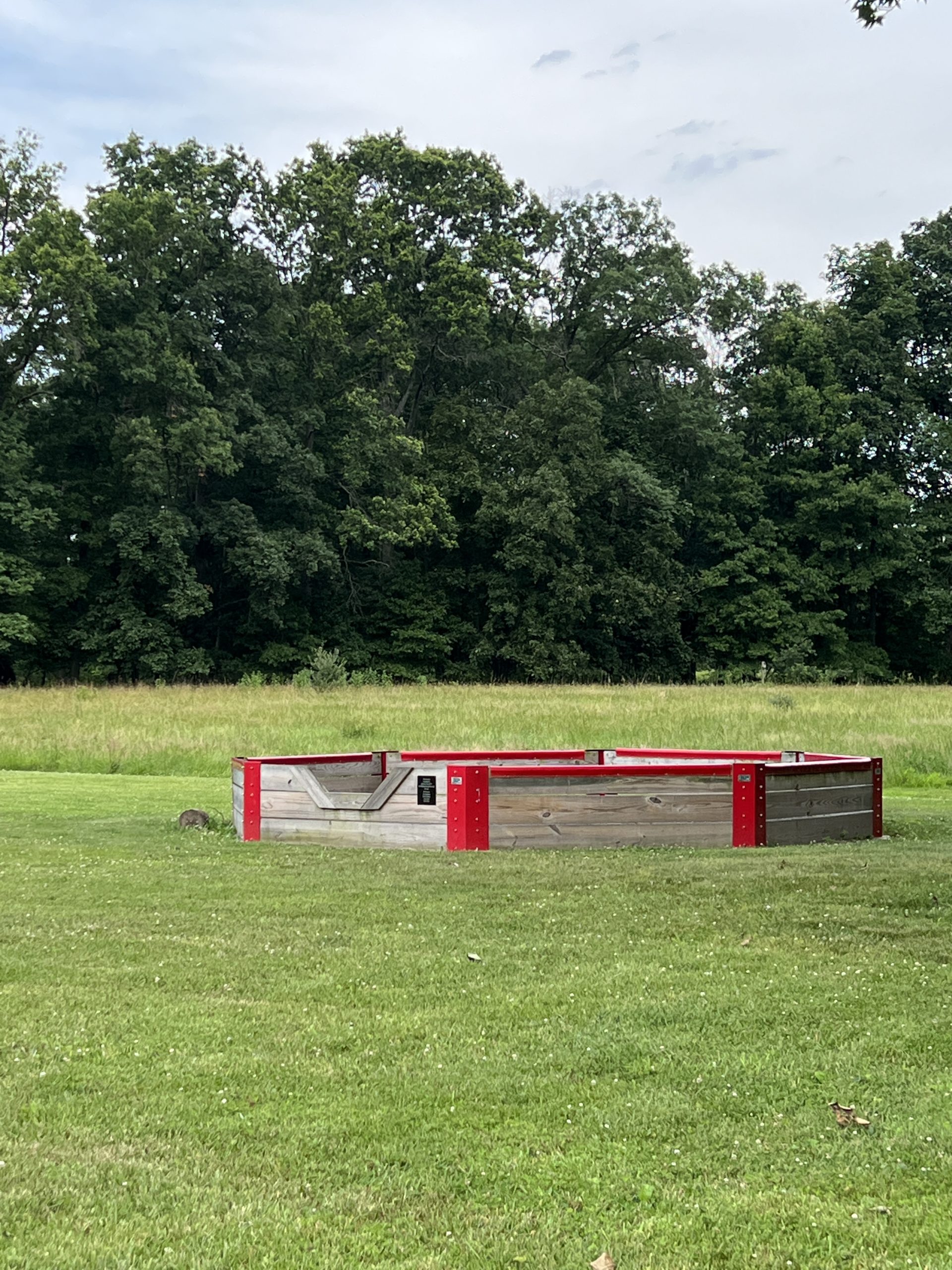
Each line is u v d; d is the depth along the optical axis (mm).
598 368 62062
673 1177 3768
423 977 6004
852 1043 4992
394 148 56156
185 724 23188
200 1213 3496
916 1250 3299
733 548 59438
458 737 21000
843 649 59500
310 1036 5074
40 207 46219
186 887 8445
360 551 57438
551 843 10328
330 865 9406
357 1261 3236
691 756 12914
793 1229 3422
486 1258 3248
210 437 46125
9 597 47438
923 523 60281
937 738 19672
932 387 63531
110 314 47875
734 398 64188
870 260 63188
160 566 47344
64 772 18938
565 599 52125
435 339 56656
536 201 60188
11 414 47188
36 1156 3867
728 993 5711
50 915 7477
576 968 6176
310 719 24062
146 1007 5473
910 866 9164
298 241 54062
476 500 55062
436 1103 4359
